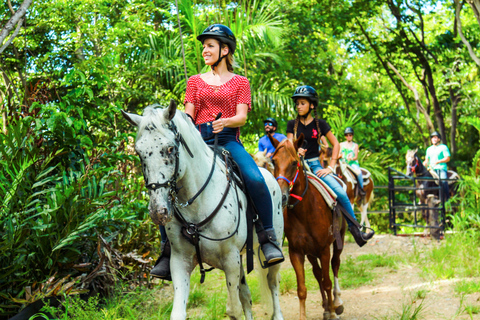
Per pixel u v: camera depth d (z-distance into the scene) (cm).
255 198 353
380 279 677
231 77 367
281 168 430
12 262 393
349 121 1405
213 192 316
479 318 459
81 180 437
